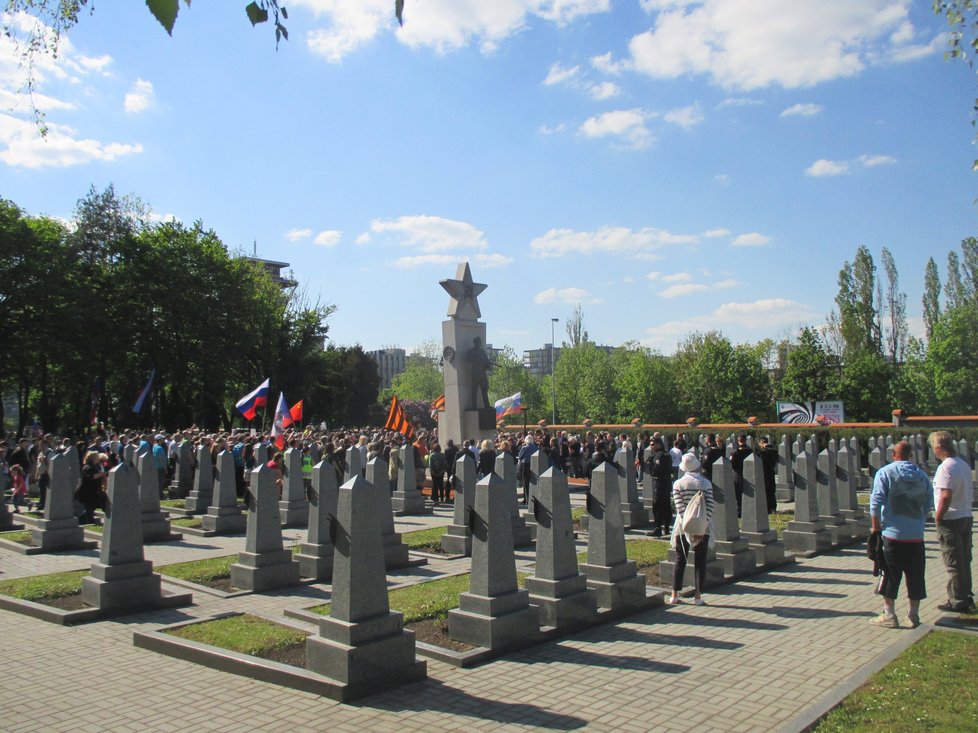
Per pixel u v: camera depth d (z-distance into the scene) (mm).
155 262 47625
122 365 47750
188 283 48812
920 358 81812
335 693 7254
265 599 11922
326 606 10977
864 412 53062
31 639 9672
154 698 7457
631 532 19156
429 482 29875
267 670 7840
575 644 9234
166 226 49656
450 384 33844
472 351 33875
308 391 61594
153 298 47656
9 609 11273
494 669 8242
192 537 18266
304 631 9422
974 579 12750
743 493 14508
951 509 10336
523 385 91938
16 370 45062
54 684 7930
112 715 7031
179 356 49531
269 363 59062
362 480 7707
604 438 33500
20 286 41656
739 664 8414
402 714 6910
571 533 10047
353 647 7316
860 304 72688
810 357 54844
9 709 7223
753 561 13680
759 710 7008
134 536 11227
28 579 12953
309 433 30344
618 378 77438
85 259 50812
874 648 8984
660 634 9695
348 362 80438
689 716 6867
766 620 10391
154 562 14930
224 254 53812
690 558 12500
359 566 7574
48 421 51406
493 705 7145
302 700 7285
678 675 8031
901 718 6461
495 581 8969
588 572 10789
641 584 11023
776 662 8469
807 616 10609
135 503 11297
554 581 9703
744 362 65688
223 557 15125
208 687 7742
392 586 12258
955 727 6230
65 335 43719
